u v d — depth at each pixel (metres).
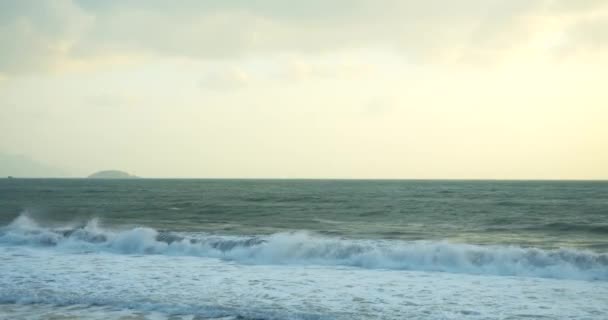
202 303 9.82
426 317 8.88
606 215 32.09
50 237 18.52
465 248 14.73
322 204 45.22
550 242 19.09
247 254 15.77
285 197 61.69
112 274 12.84
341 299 10.25
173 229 23.47
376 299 10.27
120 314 9.11
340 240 18.09
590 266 13.32
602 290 11.20
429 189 100.62
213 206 41.34
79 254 16.23
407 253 14.69
